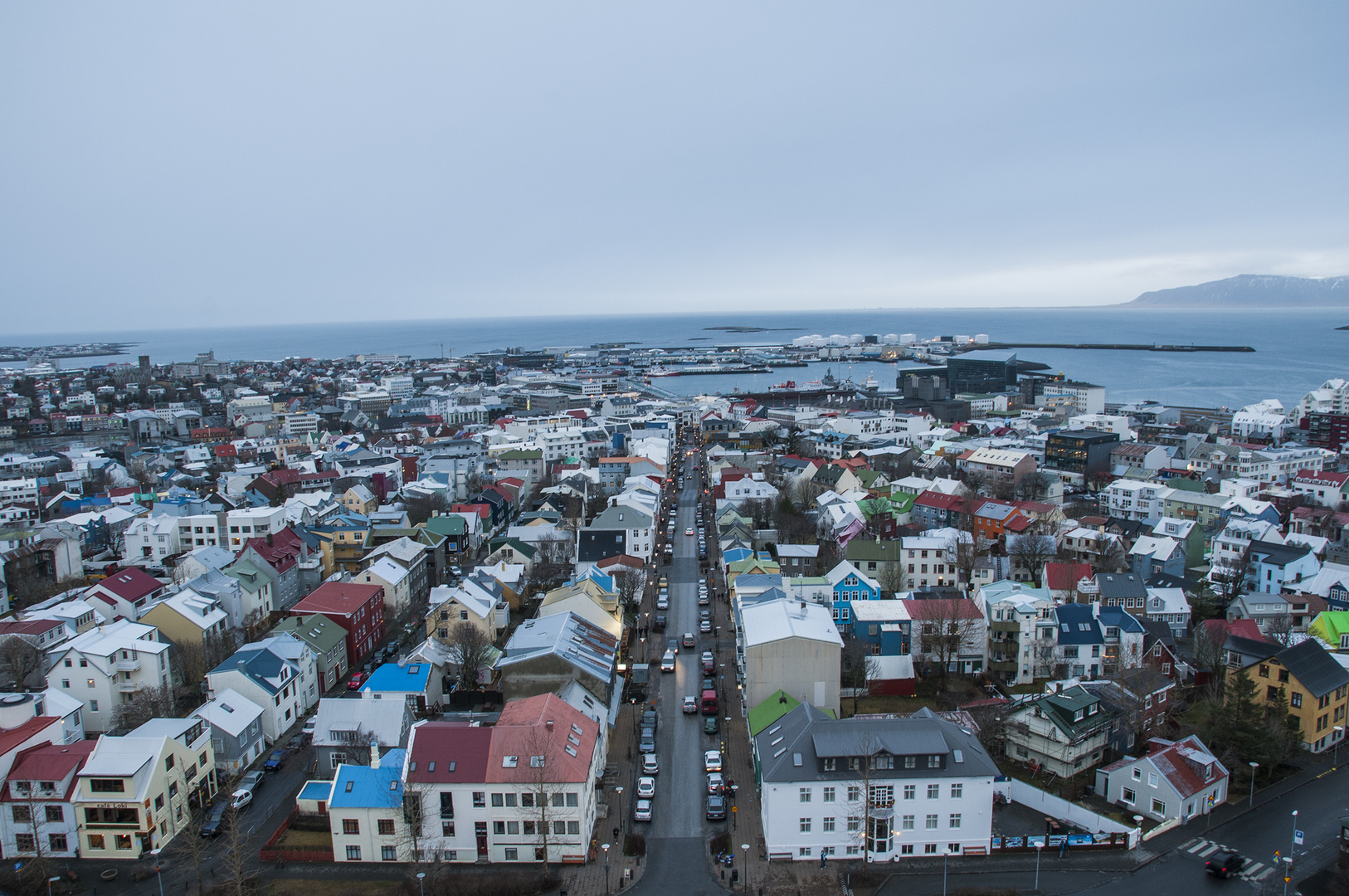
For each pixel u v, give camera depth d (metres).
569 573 144.38
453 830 70.31
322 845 72.44
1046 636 105.12
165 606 108.38
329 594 117.69
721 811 75.44
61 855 71.81
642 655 114.62
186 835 74.88
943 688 101.56
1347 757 86.00
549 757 70.12
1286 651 90.19
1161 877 66.69
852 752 70.12
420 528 157.12
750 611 100.50
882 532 166.88
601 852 71.06
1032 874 67.81
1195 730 90.81
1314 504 183.88
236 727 84.38
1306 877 66.19
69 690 95.06
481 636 105.44
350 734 82.19
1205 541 152.62
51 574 148.50
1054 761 82.56
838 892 65.81
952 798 70.44
